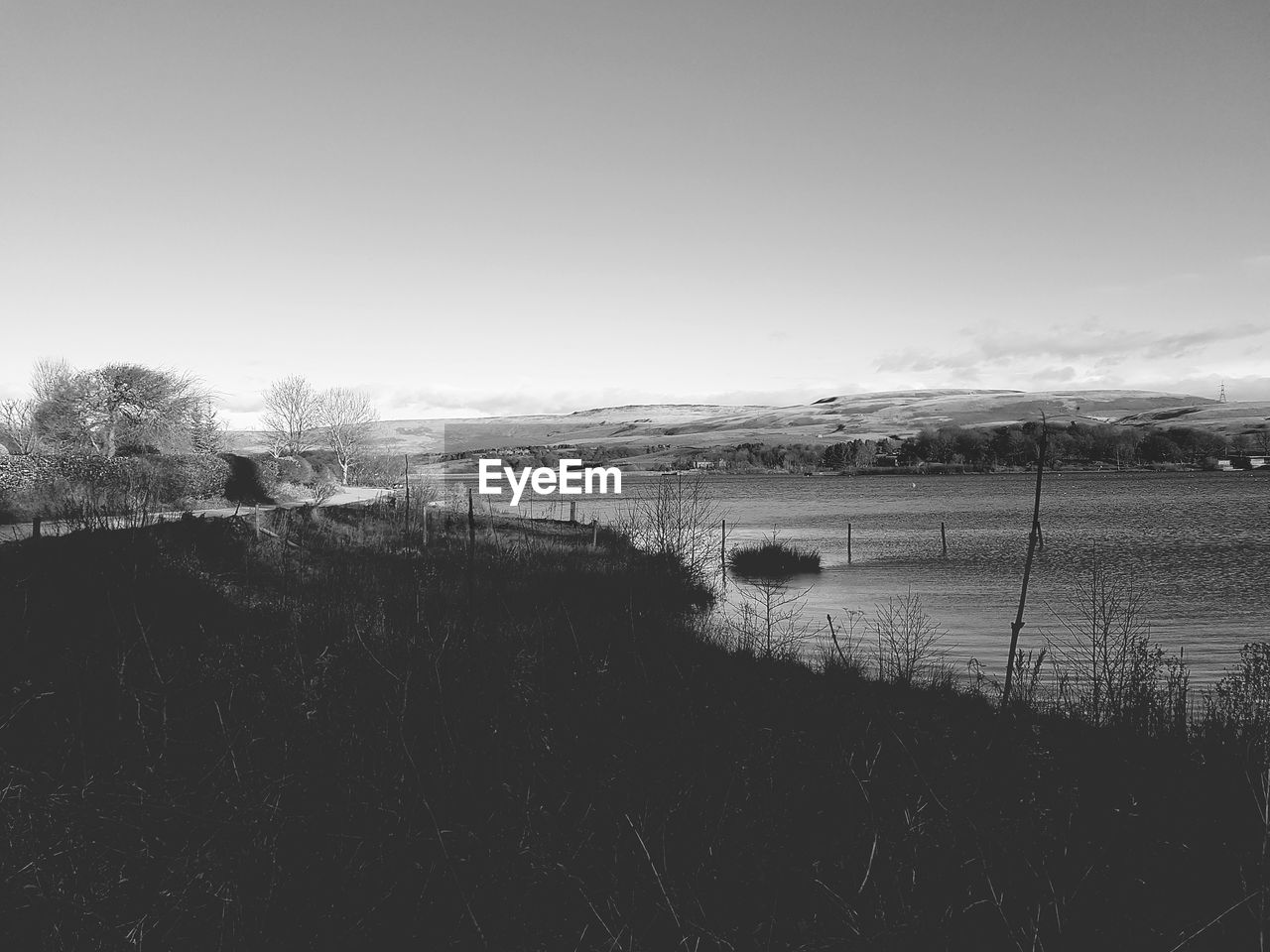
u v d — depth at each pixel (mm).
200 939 3471
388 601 12781
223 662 6449
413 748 4754
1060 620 21031
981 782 4941
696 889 3729
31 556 10188
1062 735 6668
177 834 3820
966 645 17016
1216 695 9391
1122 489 105750
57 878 3588
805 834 4309
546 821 4066
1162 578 31094
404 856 3799
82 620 8461
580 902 3693
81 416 40906
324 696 5551
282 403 63344
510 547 23844
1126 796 5254
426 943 3535
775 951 3453
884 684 9188
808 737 5566
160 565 11070
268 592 13094
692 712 5844
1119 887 4039
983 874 3801
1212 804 5152
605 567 21703
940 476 142625
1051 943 3586
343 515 29641
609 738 5242
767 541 36656
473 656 6789
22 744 4957
